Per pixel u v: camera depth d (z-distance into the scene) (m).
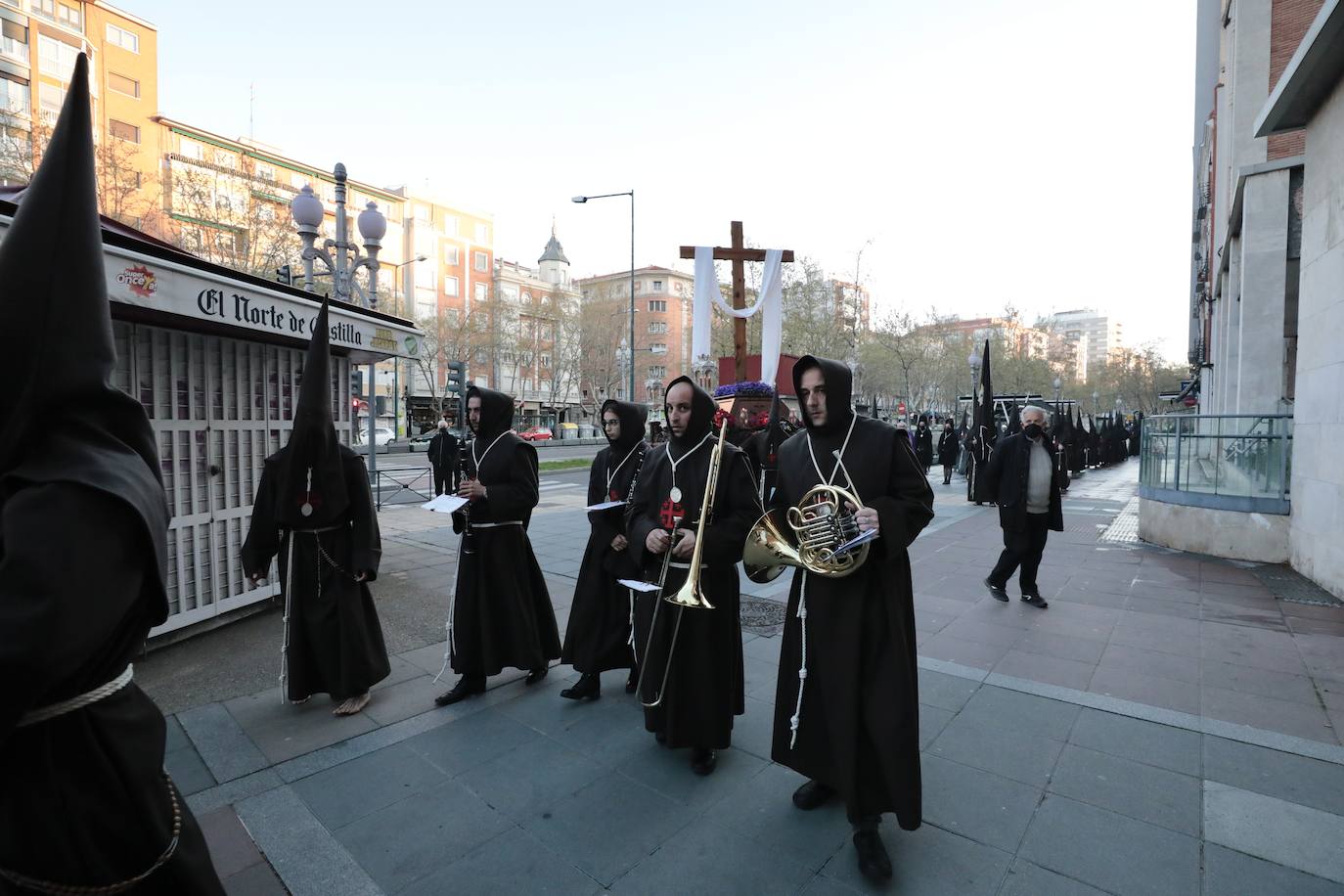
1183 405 35.62
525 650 4.08
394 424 46.91
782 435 7.13
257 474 5.61
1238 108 15.09
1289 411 9.82
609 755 3.33
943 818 2.79
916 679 2.60
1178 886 2.36
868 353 37.53
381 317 6.25
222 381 5.30
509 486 4.04
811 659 2.71
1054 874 2.43
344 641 3.74
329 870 2.47
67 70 34.84
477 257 63.78
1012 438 6.08
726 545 3.15
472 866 2.50
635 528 3.38
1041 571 7.39
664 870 2.48
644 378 75.44
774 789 3.03
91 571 1.23
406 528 10.59
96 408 1.38
